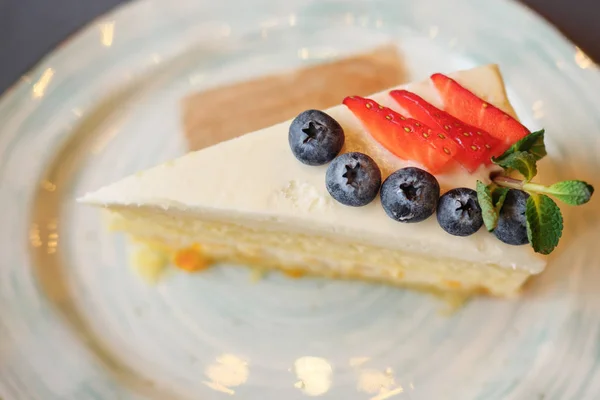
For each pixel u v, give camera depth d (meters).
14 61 0.29
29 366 0.23
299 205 0.23
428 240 0.22
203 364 0.24
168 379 0.23
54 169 0.27
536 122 0.26
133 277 0.25
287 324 0.24
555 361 0.22
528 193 0.21
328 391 0.23
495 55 0.27
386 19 0.29
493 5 0.28
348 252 0.24
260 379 0.23
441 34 0.28
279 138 0.24
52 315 0.24
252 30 0.29
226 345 0.24
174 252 0.26
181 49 0.29
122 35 0.28
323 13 0.29
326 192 0.23
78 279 0.25
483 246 0.22
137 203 0.24
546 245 0.21
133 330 0.24
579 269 0.24
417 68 0.28
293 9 0.29
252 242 0.25
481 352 0.23
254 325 0.24
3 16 0.30
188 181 0.24
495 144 0.22
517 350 0.23
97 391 0.23
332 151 0.23
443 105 0.24
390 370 0.23
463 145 0.22
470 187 0.22
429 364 0.23
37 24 0.30
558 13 0.29
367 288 0.25
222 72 0.28
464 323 0.24
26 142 0.27
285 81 0.28
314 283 0.25
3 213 0.26
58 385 0.23
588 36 0.28
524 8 0.28
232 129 0.27
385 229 0.23
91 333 0.24
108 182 0.27
